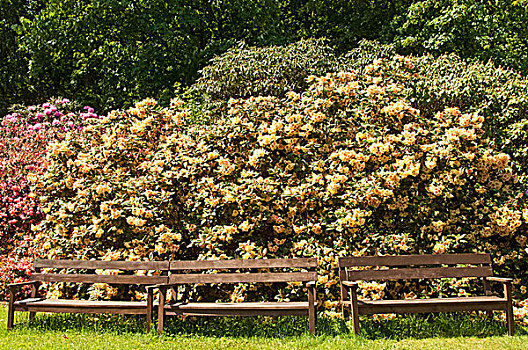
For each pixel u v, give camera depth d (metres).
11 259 6.66
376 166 5.72
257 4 13.88
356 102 6.24
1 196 7.26
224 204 5.52
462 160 5.59
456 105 6.68
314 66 8.77
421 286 5.19
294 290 5.17
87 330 4.70
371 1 15.12
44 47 14.20
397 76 6.79
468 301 4.37
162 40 14.11
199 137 6.09
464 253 5.12
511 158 6.18
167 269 4.94
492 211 5.51
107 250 5.58
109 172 6.18
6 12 16.33
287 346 4.06
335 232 5.40
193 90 9.76
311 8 15.22
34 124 9.44
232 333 4.51
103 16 14.27
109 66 14.35
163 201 5.67
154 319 4.96
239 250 5.48
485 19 12.65
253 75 8.82
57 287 5.66
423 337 4.28
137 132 6.51
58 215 6.04
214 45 13.63
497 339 4.16
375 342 4.09
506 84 6.56
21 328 4.80
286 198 5.46
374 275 4.66
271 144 5.82
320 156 5.89
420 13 13.20
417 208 5.45
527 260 5.36
